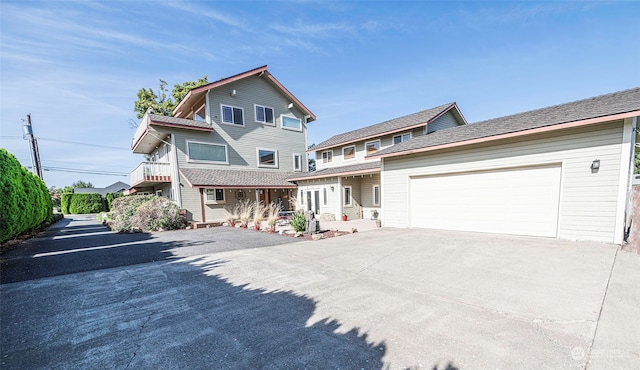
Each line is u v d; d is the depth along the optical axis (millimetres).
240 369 2125
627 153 5820
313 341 2539
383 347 2395
